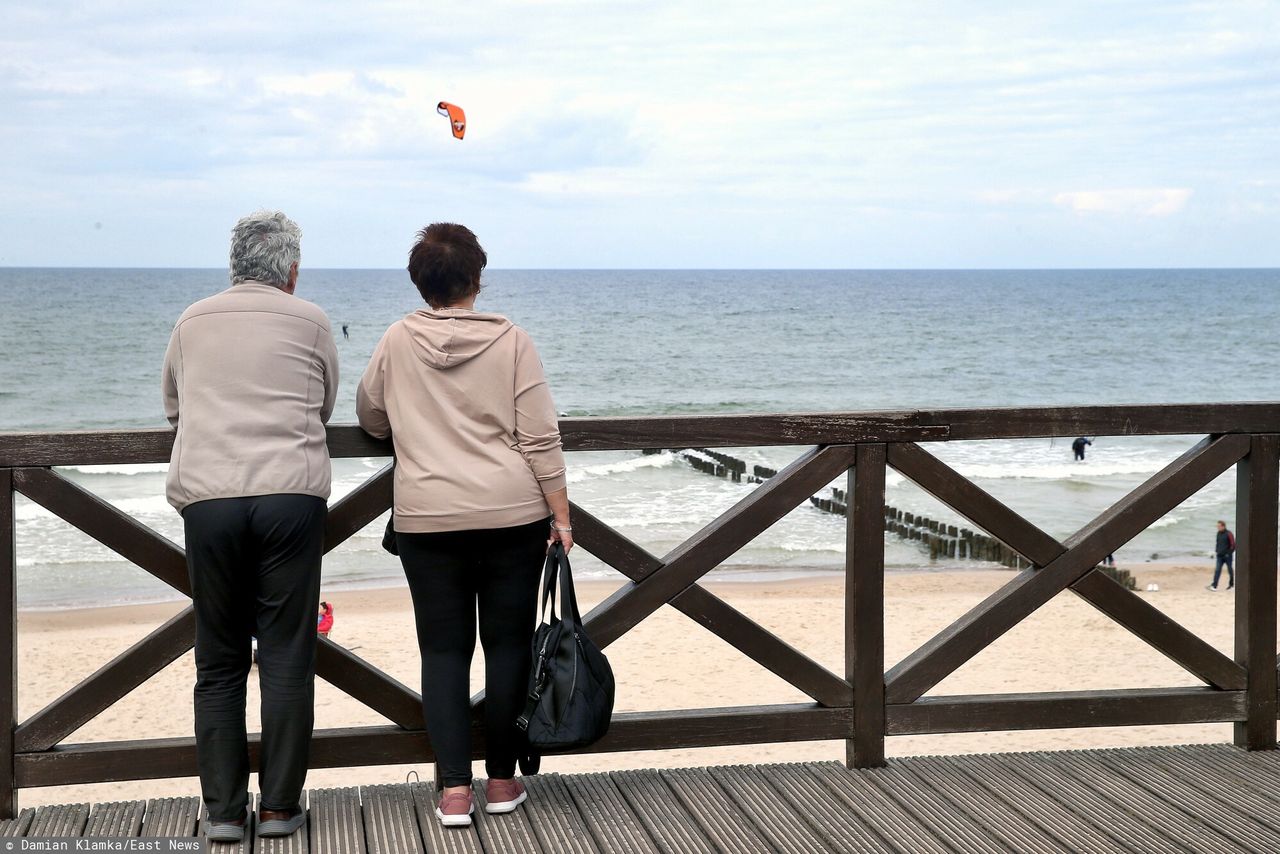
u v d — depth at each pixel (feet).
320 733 10.66
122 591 48.01
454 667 9.96
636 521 64.18
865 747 11.50
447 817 9.89
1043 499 74.28
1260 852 9.62
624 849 9.55
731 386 168.66
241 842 9.64
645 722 11.15
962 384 171.73
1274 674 12.14
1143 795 10.89
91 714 10.21
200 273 618.85
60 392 146.72
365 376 9.92
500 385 9.54
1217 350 217.36
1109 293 442.50
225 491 8.93
